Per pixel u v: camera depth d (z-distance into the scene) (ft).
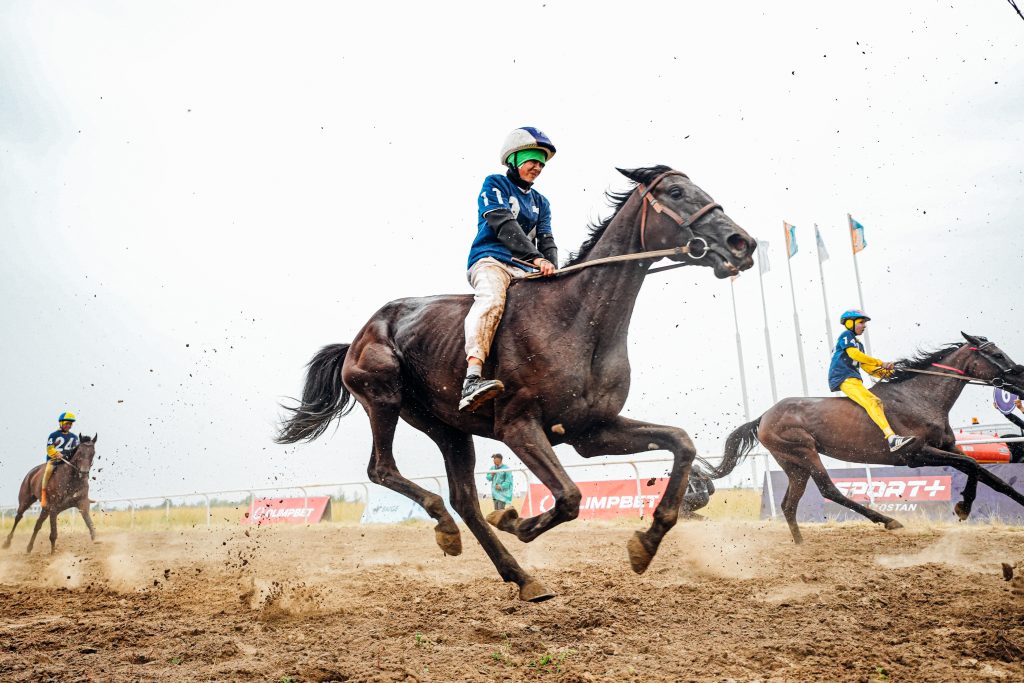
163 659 12.74
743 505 44.19
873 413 29.63
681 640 13.19
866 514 31.30
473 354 14.93
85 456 44.70
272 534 51.52
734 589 18.38
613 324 15.11
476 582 20.79
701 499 34.01
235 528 61.67
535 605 16.49
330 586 20.88
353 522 59.93
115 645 13.97
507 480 47.75
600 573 22.15
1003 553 24.27
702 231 14.87
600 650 12.63
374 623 15.35
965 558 23.11
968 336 29.86
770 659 11.68
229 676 11.30
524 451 14.49
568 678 10.87
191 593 21.07
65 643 14.19
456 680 11.08
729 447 33.68
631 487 48.47
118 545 46.57
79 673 11.62
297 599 18.15
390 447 17.21
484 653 12.63
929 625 13.42
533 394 14.70
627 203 15.87
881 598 15.98
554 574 22.12
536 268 16.06
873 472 40.24
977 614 13.97
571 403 14.69
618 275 15.16
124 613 17.66
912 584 17.76
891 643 12.38
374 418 17.24
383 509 58.80
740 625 14.19
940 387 29.76
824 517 40.42
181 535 55.67
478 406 15.01
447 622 15.12
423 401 17.35
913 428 29.37
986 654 11.48
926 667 10.99
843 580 19.15
